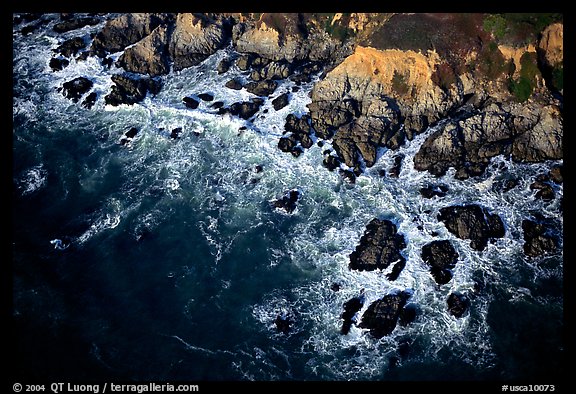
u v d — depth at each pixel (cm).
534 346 3825
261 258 4459
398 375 3741
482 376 3697
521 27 5116
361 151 5081
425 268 4284
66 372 3722
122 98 5647
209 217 4747
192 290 4256
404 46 5247
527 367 3722
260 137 5275
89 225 4675
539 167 4831
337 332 3991
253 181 4988
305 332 4006
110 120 5547
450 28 5259
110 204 4828
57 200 4862
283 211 4772
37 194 4903
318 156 5122
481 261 4306
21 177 5025
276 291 4244
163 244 4553
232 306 4156
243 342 3950
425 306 4072
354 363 3816
